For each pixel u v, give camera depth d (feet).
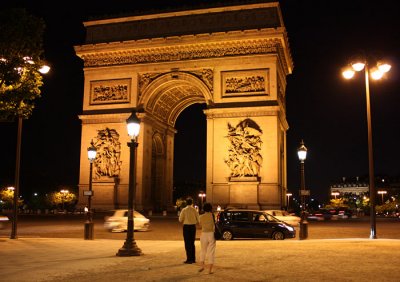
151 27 295.89
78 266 82.84
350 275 71.82
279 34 268.62
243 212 152.15
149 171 297.33
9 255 99.91
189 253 87.20
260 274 73.41
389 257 92.07
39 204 558.97
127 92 293.64
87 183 291.17
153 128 310.86
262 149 265.54
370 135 144.97
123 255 97.86
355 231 194.08
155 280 68.80
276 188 260.42
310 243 123.34
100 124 294.66
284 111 312.09
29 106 151.33
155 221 257.55
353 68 148.66
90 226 145.59
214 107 275.18
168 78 287.28
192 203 89.71
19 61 142.00
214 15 285.64
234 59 276.82
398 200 641.81
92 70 300.81
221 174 268.82
